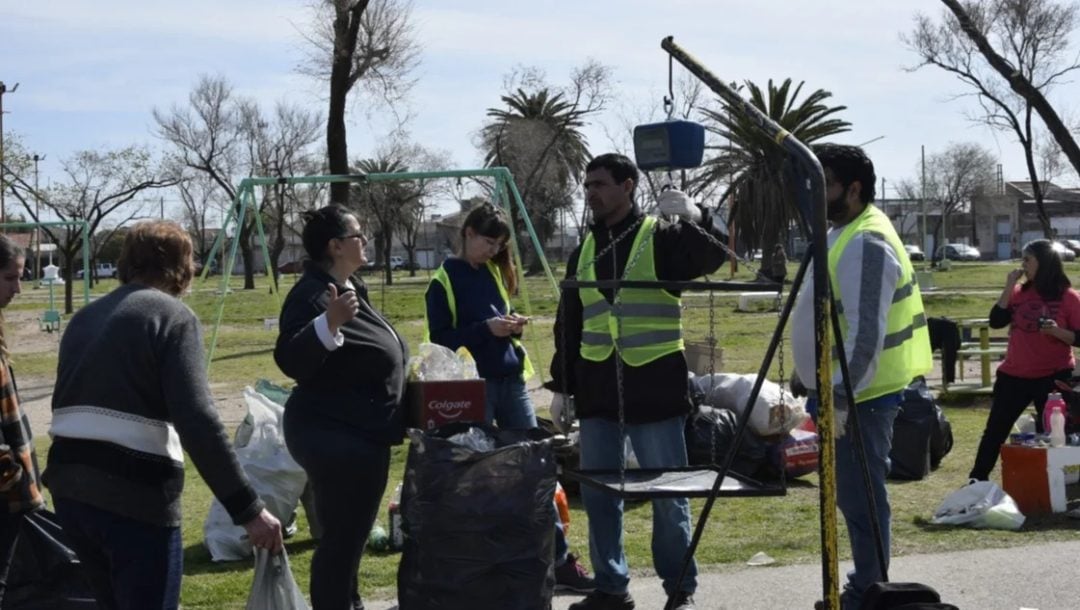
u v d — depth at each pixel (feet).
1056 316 26.45
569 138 223.10
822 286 11.72
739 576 20.35
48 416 48.65
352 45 79.61
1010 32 92.84
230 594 19.74
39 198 144.46
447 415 15.93
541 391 49.90
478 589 14.52
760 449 28.04
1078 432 27.04
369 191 94.07
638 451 17.11
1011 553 21.70
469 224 20.79
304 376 14.93
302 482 22.53
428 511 14.69
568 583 19.85
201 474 12.48
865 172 15.84
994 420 27.04
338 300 14.64
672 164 13.98
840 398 15.51
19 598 16.22
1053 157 150.20
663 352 16.83
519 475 14.65
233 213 45.65
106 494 12.28
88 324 12.78
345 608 15.47
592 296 17.06
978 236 335.26
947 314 98.48
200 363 12.66
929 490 28.04
